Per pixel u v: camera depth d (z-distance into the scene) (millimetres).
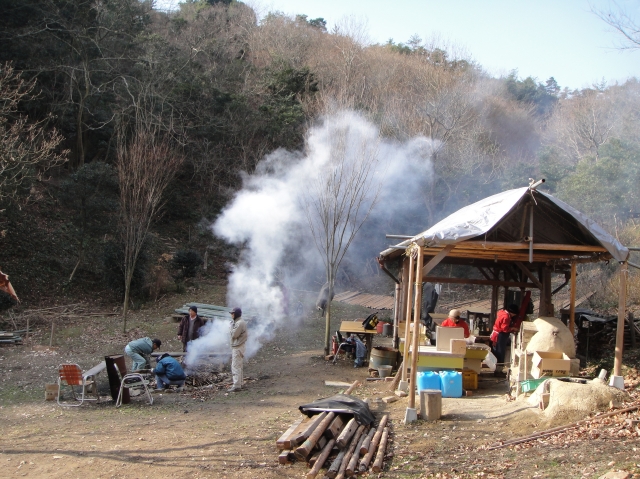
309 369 13359
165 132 29625
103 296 21906
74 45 27828
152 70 30422
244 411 9805
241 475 6621
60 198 23312
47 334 17219
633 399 8234
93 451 7512
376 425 8430
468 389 10648
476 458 6812
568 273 12562
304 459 7012
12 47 24984
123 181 19422
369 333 14094
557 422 7828
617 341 8945
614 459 6113
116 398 10570
